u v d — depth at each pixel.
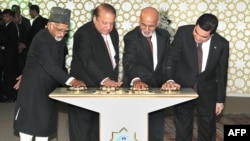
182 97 3.23
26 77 3.62
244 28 8.95
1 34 7.88
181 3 8.91
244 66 9.03
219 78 3.90
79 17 8.95
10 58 7.97
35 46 3.54
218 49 3.78
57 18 3.44
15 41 7.99
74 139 3.73
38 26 7.98
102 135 3.27
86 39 3.64
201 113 3.91
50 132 3.67
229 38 8.98
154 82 3.83
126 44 3.83
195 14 8.94
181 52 3.84
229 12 8.93
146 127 3.27
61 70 3.46
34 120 3.58
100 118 3.25
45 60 3.47
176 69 3.88
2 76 8.15
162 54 3.84
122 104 3.24
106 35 3.79
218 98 3.91
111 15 3.46
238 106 7.93
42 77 3.57
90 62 3.58
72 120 3.73
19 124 3.62
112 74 3.79
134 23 8.95
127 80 3.80
